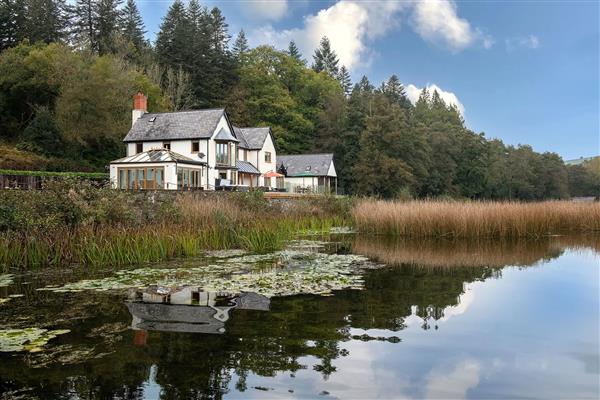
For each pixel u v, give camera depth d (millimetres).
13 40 49031
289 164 53094
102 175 32719
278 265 11062
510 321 6445
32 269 10562
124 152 44781
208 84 59344
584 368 4719
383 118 52812
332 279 9352
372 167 52531
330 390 4105
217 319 6340
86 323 6113
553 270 10859
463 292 8297
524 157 79250
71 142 39344
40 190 13109
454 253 13836
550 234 19562
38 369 4516
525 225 18438
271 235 15102
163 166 30609
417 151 57875
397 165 51250
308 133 64812
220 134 37094
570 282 9359
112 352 5000
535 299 7797
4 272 10188
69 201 12594
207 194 19781
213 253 13352
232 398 3908
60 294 7879
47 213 12086
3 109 41688
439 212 18656
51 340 5406
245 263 11375
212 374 4426
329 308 7027
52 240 11539
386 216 19531
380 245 15812
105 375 4371
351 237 18469
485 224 18156
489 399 3986
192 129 36500
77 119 38812
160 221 14453
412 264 11602
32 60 40406
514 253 13938
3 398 3869
